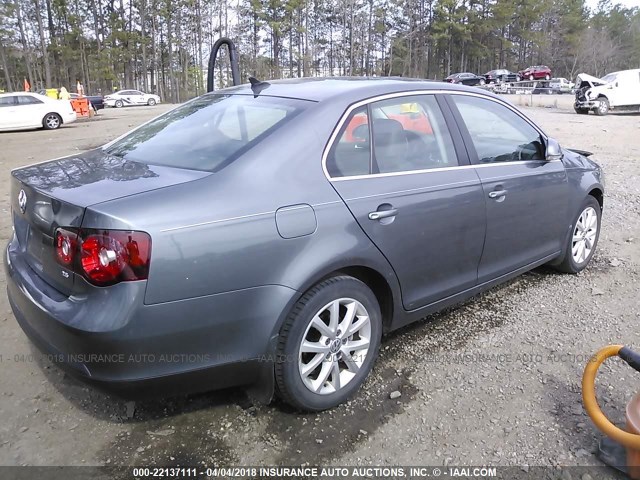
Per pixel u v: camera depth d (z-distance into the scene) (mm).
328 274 2771
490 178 3617
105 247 2229
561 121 18719
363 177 2975
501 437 2707
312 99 3059
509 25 71875
